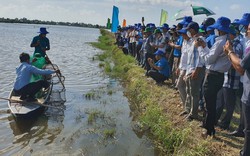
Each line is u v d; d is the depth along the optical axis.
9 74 15.20
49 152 6.78
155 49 12.87
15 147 7.02
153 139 7.64
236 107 8.80
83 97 11.44
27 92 9.40
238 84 6.58
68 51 29.00
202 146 6.04
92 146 7.16
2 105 9.91
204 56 6.00
